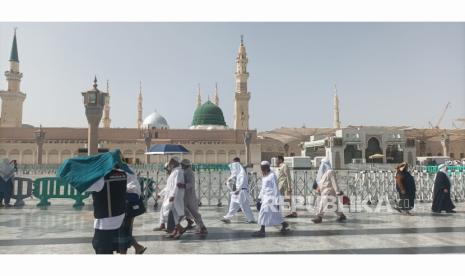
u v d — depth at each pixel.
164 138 70.50
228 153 70.88
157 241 7.00
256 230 8.09
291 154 80.38
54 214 10.41
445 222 9.10
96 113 18.45
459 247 6.45
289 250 6.28
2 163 11.82
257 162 71.44
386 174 13.55
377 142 63.84
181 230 7.25
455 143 75.19
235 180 9.16
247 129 73.81
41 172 44.19
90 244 6.70
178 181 7.29
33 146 63.44
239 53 81.31
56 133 65.81
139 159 64.50
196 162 69.50
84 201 13.52
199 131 72.06
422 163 59.06
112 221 4.82
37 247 6.48
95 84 18.92
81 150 18.50
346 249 6.33
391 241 6.93
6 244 6.69
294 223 8.98
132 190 5.54
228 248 6.43
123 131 68.69
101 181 4.72
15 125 66.75
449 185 10.79
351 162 62.53
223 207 12.22
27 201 13.55
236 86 81.50
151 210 11.29
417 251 6.18
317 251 6.20
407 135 75.88
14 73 67.19
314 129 86.81
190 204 7.63
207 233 7.73
